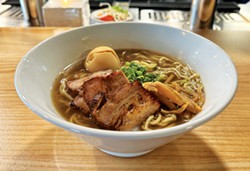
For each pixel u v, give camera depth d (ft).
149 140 0.39
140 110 0.53
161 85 0.57
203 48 0.67
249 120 0.62
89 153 0.53
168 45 0.77
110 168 0.50
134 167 0.50
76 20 1.24
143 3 1.67
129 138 0.37
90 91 0.54
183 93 0.64
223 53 0.60
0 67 0.81
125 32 0.79
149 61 0.77
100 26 0.76
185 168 0.50
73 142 0.55
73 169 0.50
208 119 0.40
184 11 1.56
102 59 0.71
